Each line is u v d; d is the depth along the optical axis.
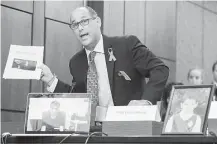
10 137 2.41
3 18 5.15
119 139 2.22
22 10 5.37
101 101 3.20
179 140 2.12
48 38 5.64
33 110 2.48
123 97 3.19
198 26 8.67
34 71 2.82
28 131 2.46
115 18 6.45
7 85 5.16
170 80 7.66
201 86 2.27
